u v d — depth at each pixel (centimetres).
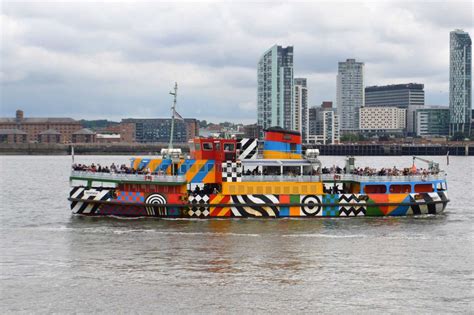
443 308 4888
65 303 4988
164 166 8425
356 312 4803
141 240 7012
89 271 5809
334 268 5912
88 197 8325
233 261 6134
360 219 8281
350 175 8431
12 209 10019
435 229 7769
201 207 8119
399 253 6500
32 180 17350
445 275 5709
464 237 7319
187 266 5956
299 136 8681
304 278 5591
